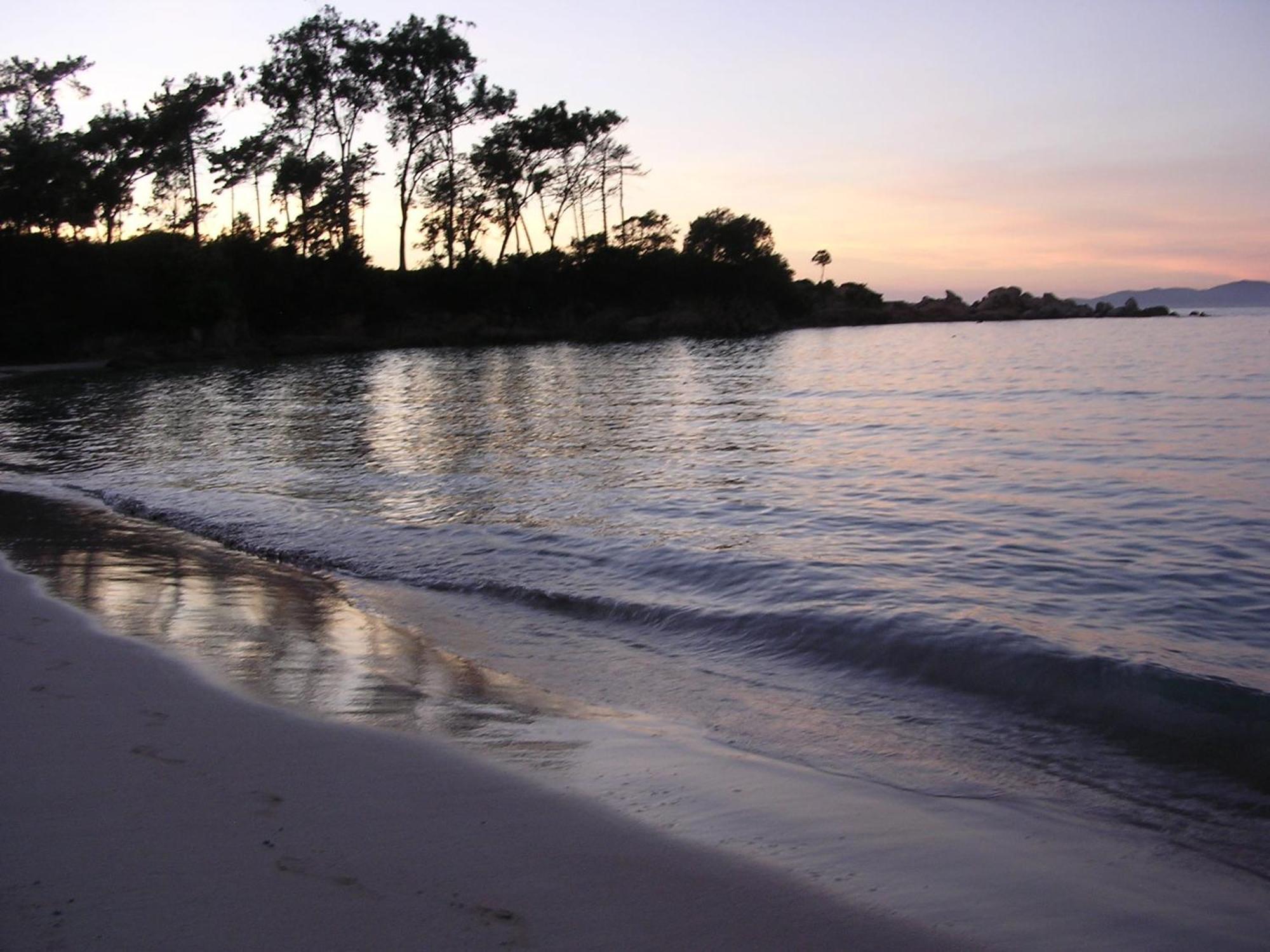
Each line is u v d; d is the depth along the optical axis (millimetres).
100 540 10148
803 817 4191
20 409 26375
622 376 37344
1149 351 46094
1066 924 3418
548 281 74938
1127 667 5922
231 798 4156
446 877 3568
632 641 6891
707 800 4316
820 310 99938
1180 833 4145
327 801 4168
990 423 20156
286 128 67625
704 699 5746
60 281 55188
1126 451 15867
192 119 65938
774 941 3248
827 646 6660
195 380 38031
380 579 8625
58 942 3094
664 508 11539
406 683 5859
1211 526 10258
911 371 36375
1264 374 30281
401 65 67125
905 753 4980
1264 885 3736
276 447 17797
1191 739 5094
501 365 45531
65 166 56406
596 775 4551
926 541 9703
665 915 3369
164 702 5301
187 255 56188
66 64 63969
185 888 3434
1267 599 7629
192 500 12391
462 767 4578
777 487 12969
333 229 66812
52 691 5430
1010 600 7625
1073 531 10125
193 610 7395
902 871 3750
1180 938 3350
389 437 19141
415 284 71812
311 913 3295
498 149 73062
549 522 10727
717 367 41750
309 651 6457
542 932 3244
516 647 6727
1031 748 5051
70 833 3822
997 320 106438
